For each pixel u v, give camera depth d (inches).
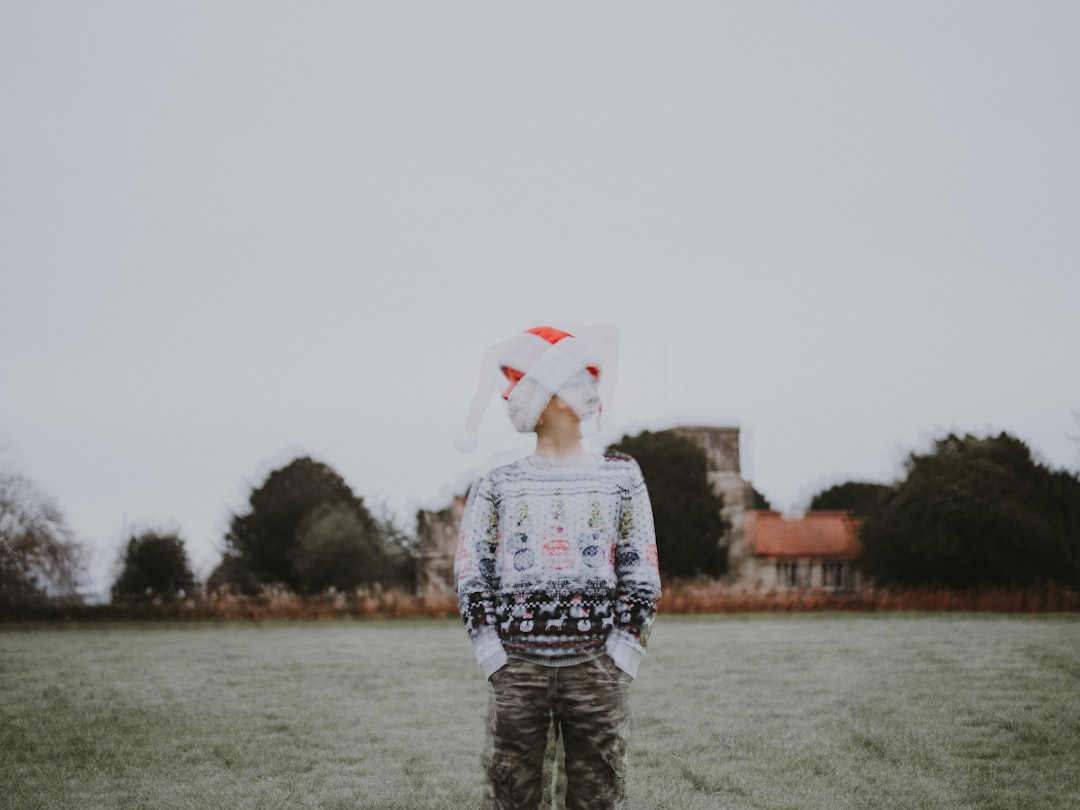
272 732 215.8
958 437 1210.0
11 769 179.9
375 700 263.4
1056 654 360.8
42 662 368.5
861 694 264.7
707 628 567.8
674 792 159.6
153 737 209.8
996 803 151.6
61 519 1111.0
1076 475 1085.8
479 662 104.0
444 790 162.6
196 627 669.9
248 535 1798.7
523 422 109.1
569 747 103.3
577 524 105.4
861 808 149.7
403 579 1775.3
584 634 102.2
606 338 115.6
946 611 852.0
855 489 2492.6
